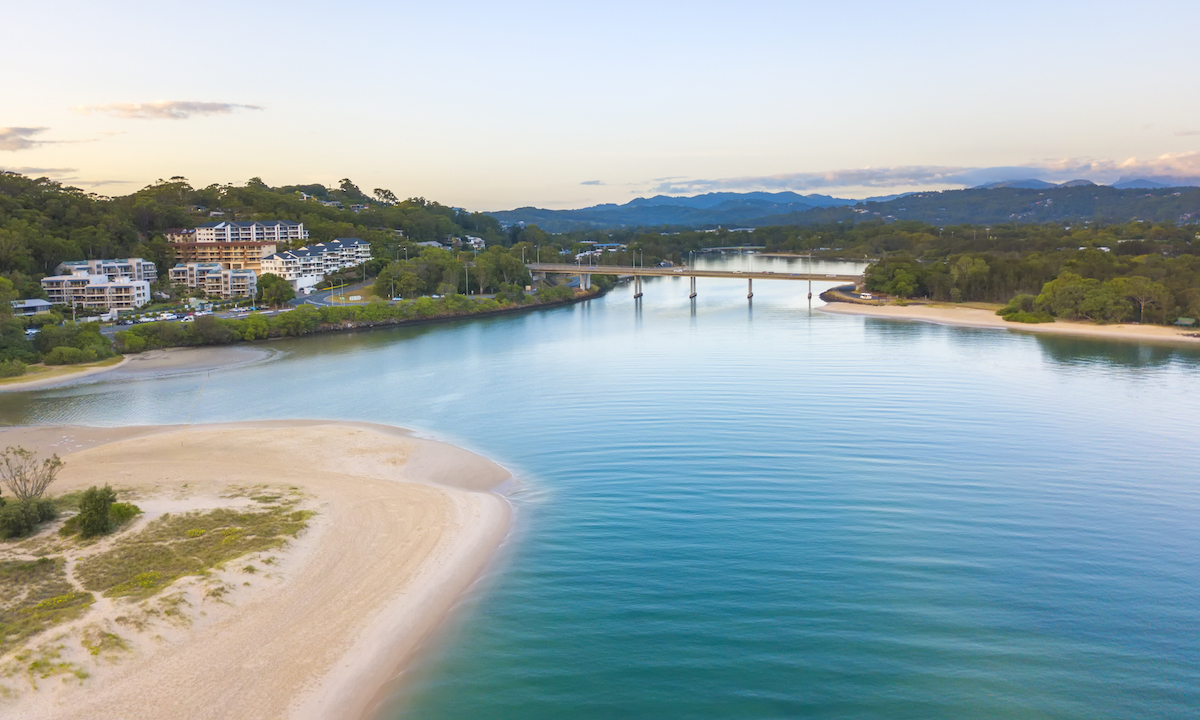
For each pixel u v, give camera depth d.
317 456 82.12
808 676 41.75
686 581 53.03
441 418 102.25
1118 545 58.28
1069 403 105.62
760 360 143.25
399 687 40.72
